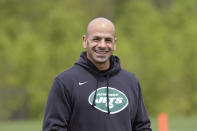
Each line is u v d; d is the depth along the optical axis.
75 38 89.94
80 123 8.94
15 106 86.94
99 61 9.09
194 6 116.19
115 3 138.75
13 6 122.69
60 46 87.06
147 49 88.81
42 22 120.75
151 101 90.31
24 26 114.38
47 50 86.88
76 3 135.62
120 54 86.00
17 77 85.56
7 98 86.56
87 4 137.88
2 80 85.81
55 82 9.11
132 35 108.06
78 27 91.75
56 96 9.02
